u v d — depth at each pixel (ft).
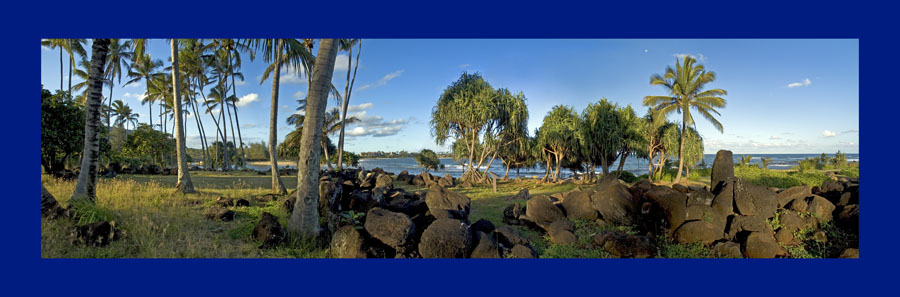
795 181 72.90
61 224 19.95
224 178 68.44
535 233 26.25
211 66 116.88
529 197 46.11
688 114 84.48
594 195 29.14
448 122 80.18
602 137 88.69
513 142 87.81
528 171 182.60
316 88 21.80
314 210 21.84
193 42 99.25
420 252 19.20
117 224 20.74
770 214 25.12
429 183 70.54
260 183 60.18
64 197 29.22
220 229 22.47
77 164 81.56
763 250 20.92
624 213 27.07
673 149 91.86
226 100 132.26
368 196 29.73
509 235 21.95
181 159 37.73
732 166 28.48
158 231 20.42
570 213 29.25
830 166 138.31
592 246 22.43
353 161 169.89
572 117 90.79
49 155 48.39
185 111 129.18
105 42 27.17
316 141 21.95
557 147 90.43
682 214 24.26
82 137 49.73
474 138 82.53
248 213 27.71
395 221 19.93
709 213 24.03
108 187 35.04
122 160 85.30
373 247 19.22
